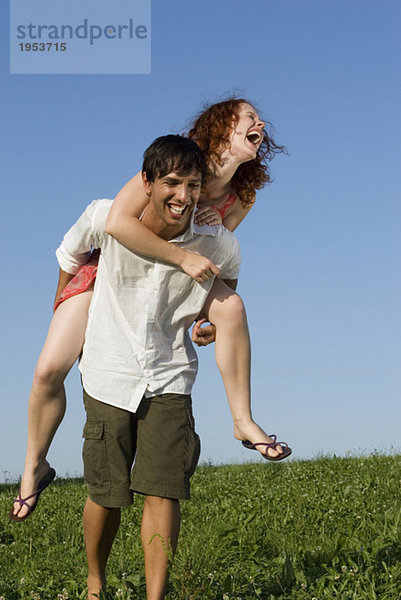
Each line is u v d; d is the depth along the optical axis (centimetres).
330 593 411
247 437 409
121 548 602
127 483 381
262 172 425
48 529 750
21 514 410
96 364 381
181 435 374
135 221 364
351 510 714
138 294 377
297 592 418
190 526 686
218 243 388
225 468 1280
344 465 1107
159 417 372
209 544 508
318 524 655
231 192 421
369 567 442
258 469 1180
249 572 482
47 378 390
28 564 594
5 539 738
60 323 394
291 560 495
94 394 381
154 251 364
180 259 367
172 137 356
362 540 532
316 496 814
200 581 405
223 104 392
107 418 378
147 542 368
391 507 688
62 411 407
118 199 368
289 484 951
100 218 376
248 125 386
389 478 915
